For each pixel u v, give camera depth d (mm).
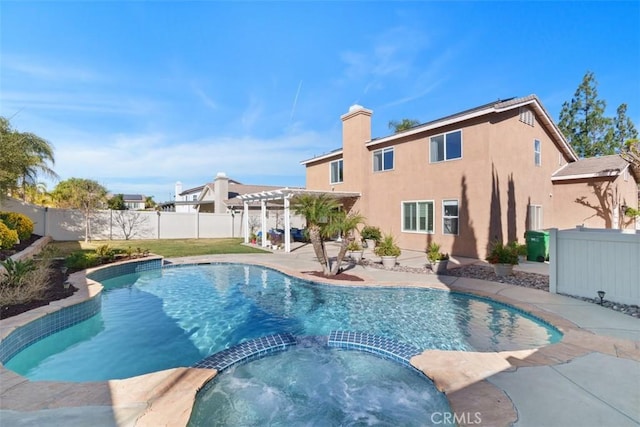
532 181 15984
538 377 3867
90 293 7551
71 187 21719
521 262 12539
